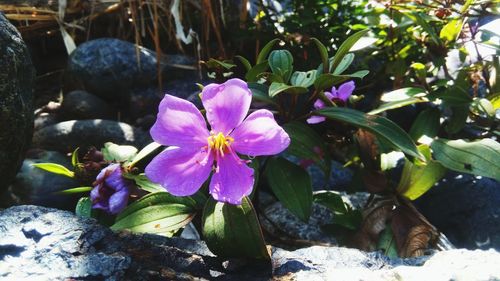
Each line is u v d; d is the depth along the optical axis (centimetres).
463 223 34
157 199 25
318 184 38
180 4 47
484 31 36
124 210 24
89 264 19
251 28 45
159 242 21
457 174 36
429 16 37
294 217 34
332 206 30
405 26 39
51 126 41
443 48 37
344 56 28
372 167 32
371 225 30
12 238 20
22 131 29
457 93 34
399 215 30
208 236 21
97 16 49
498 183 34
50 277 18
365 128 26
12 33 29
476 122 37
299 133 27
